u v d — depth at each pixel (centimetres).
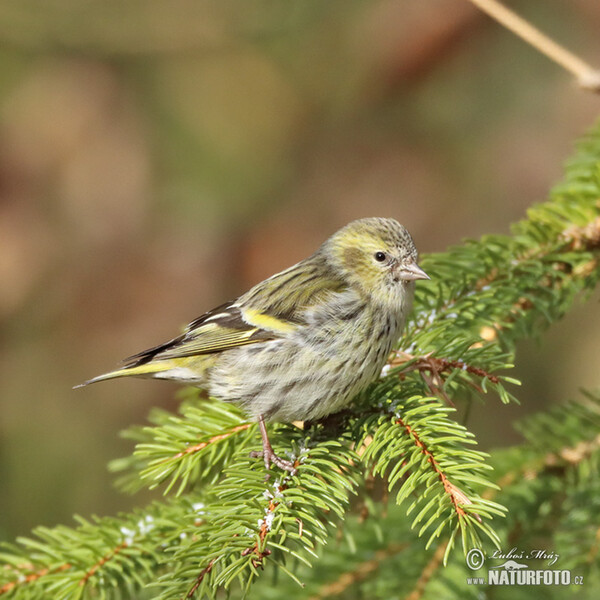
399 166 1365
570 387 1320
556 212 797
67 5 1362
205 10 1396
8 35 1353
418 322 776
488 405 1301
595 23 1322
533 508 748
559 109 1318
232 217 1351
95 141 1351
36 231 1330
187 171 1357
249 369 732
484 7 881
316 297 734
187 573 559
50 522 1182
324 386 713
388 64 1359
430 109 1363
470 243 788
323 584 722
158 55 1390
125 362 770
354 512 759
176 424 743
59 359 1278
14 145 1338
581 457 762
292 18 1405
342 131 1386
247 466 638
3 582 643
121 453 1225
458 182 1351
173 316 1308
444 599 692
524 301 782
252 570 539
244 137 1375
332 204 1357
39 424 1233
